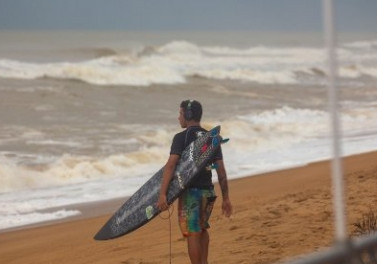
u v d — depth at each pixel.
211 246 21.92
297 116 70.25
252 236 22.77
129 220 17.59
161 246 23.14
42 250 24.81
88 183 40.53
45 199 35.75
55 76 92.12
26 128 57.66
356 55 169.12
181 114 16.80
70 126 59.44
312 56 155.25
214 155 16.28
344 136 56.91
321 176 38.19
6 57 125.12
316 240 21.45
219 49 160.75
